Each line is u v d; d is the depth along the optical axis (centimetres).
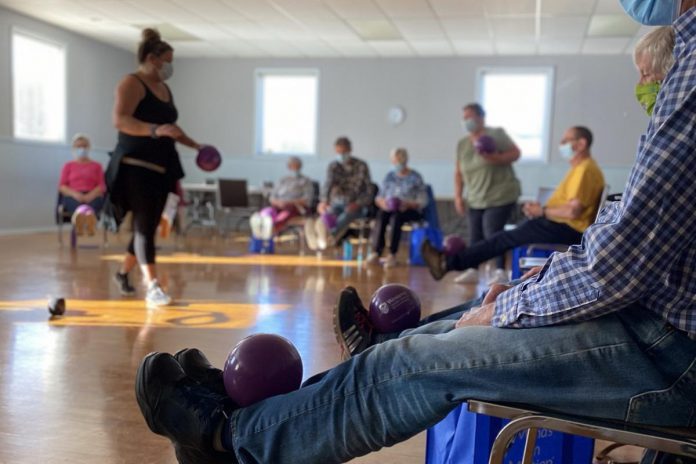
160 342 280
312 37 901
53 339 280
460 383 97
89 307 354
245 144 1078
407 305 157
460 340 99
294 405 105
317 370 244
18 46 831
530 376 93
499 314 101
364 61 1024
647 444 87
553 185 967
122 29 890
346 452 104
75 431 178
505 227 523
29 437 172
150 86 353
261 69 1062
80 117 944
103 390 213
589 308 90
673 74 90
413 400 99
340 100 1037
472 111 492
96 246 696
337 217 662
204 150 356
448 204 935
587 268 90
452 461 127
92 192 679
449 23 793
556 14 729
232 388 114
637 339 91
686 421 90
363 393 102
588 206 359
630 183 90
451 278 532
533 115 982
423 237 625
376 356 103
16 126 834
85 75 950
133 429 180
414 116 1010
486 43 891
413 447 177
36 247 666
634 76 930
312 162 1053
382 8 739
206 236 891
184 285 444
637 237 85
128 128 341
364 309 162
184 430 112
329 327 321
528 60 964
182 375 117
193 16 805
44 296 383
